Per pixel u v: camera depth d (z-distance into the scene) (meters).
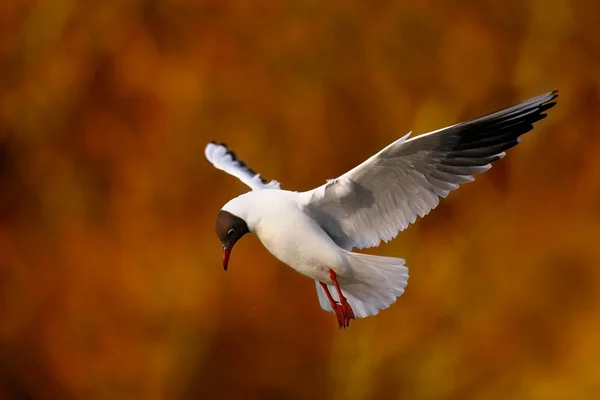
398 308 13.78
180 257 14.55
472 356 13.46
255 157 14.98
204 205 14.94
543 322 13.69
